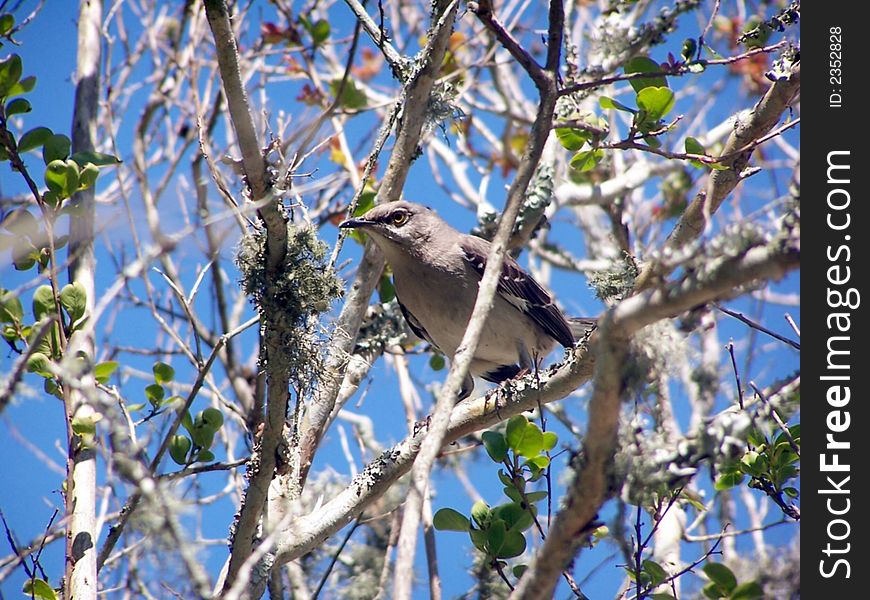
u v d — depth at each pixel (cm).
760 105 931
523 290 1244
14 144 872
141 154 1323
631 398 627
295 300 843
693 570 888
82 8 1132
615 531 686
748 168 952
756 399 839
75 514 855
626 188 1338
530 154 758
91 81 1088
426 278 1208
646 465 696
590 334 881
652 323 596
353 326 1027
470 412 978
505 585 1088
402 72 1063
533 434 895
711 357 891
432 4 1024
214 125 1342
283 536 904
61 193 887
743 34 963
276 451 858
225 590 873
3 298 805
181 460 945
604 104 920
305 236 859
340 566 1249
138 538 1035
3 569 816
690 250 593
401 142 1075
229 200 905
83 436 874
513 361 1279
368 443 1294
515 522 902
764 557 823
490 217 1315
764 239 577
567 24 1228
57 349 881
